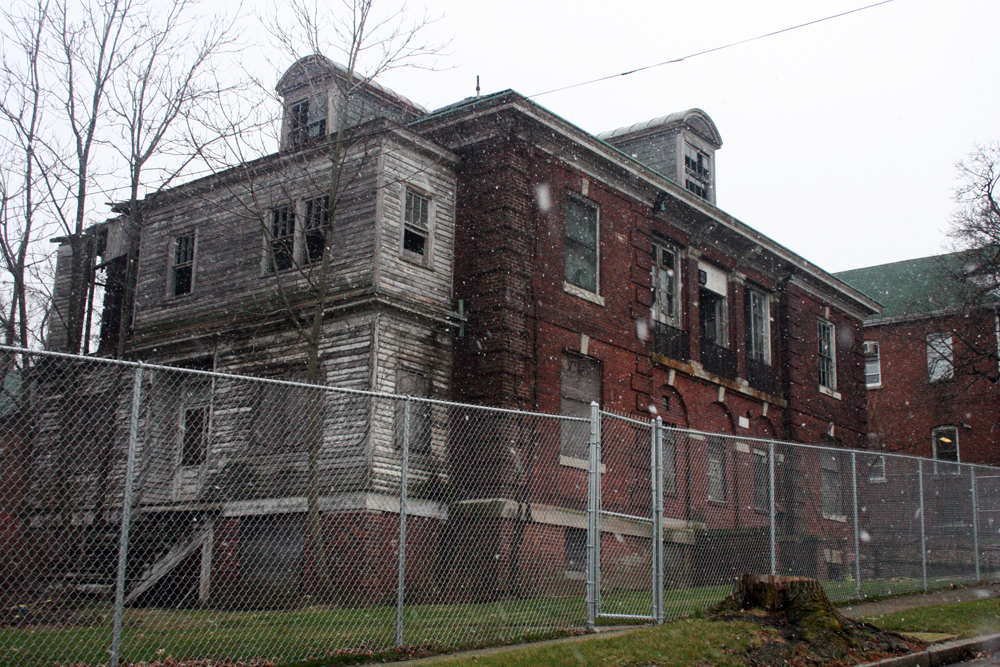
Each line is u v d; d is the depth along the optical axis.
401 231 19.20
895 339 41.00
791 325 29.05
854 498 15.73
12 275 18.64
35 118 18.33
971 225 31.66
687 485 19.11
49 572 10.14
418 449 18.09
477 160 20.41
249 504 14.52
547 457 18.45
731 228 26.12
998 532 20.11
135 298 22.78
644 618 12.06
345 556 14.88
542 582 14.72
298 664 8.80
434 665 8.61
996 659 10.76
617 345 21.67
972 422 38.53
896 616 12.88
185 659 8.77
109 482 11.47
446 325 19.44
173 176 18.83
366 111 22.88
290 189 20.47
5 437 9.72
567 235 21.30
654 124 27.06
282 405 17.73
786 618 10.45
